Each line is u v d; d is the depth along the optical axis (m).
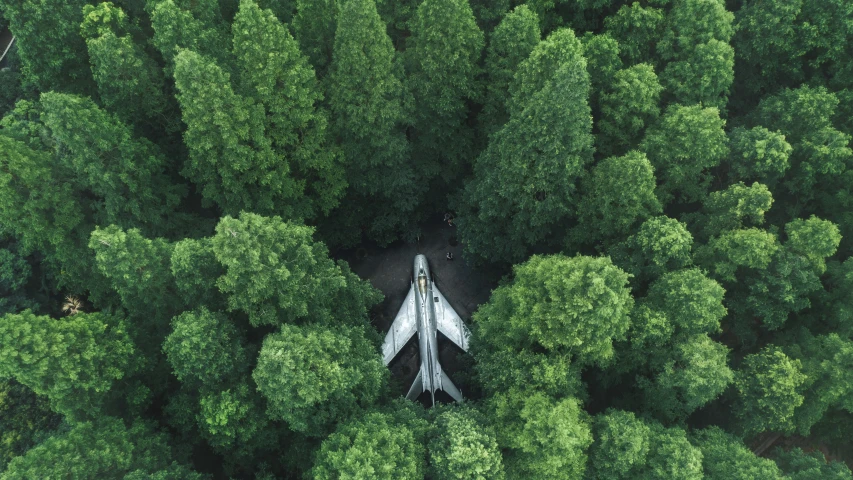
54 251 42.66
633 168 37.66
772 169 40.66
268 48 38.50
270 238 32.91
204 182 44.47
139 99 42.06
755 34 46.19
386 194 50.66
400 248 60.03
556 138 37.84
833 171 40.56
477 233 49.66
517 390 34.53
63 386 31.00
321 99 44.03
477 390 48.00
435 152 52.53
